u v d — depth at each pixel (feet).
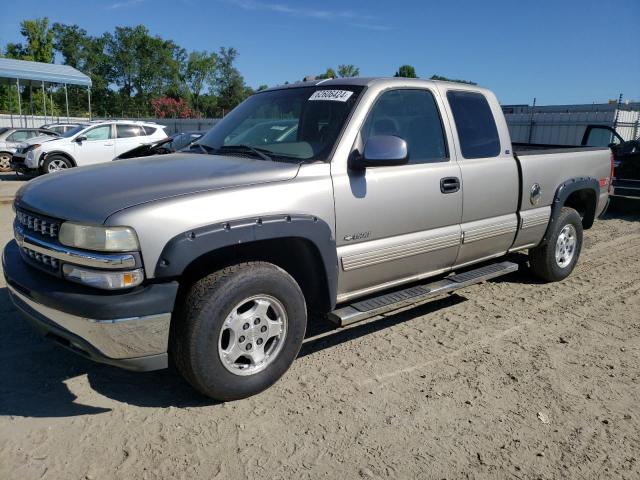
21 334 13.39
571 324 15.19
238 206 9.84
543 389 11.50
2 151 58.29
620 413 10.66
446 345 13.58
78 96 212.02
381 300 12.68
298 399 10.79
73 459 8.77
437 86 14.03
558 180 17.29
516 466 8.98
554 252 17.99
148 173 10.70
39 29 161.58
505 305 16.61
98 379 11.35
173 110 196.95
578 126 62.69
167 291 9.19
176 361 9.92
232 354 10.18
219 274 9.86
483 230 14.73
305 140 12.21
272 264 10.61
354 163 11.52
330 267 11.27
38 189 10.71
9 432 9.41
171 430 9.62
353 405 10.63
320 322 14.90
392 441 9.53
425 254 13.35
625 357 13.15
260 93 15.02
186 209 9.32
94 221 8.93
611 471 8.93
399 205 12.42
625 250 24.44
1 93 145.18
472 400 10.96
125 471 8.52
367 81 12.74
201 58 228.02
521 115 68.08
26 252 10.41
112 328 8.88
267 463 8.83
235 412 10.25
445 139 13.83
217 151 12.96
